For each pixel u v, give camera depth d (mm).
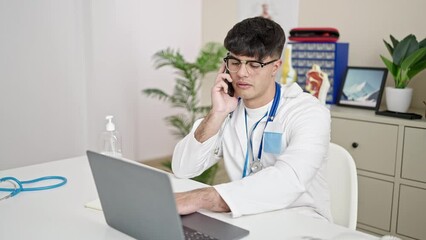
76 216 1203
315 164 1301
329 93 2627
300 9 3002
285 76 2670
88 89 3746
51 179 1541
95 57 3766
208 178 3178
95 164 1048
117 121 4023
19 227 1126
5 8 3164
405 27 2531
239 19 3369
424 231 2135
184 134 3510
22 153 3387
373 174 2293
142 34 4121
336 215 1476
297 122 1403
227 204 1189
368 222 2350
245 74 1352
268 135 1442
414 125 2105
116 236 1072
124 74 4023
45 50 3424
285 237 1077
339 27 2828
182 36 4469
